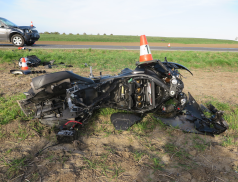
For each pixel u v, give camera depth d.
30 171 2.61
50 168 2.68
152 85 4.03
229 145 3.47
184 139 3.66
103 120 4.36
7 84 7.02
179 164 2.86
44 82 3.32
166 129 4.04
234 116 4.64
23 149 3.16
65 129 3.64
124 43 30.41
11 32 14.55
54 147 3.26
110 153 3.09
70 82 3.70
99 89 4.18
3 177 2.48
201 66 13.15
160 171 2.68
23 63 9.35
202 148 3.34
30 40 15.27
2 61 10.56
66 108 3.68
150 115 4.60
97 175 2.56
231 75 10.84
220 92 7.15
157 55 15.54
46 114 3.61
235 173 2.70
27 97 3.92
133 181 2.46
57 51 15.18
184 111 4.33
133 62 13.17
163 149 3.29
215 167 2.83
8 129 3.71
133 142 3.50
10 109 4.57
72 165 2.76
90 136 3.69
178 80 4.00
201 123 4.00
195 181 2.50
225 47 29.78
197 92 7.06
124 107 4.29
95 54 15.26
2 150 3.10
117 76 4.28
